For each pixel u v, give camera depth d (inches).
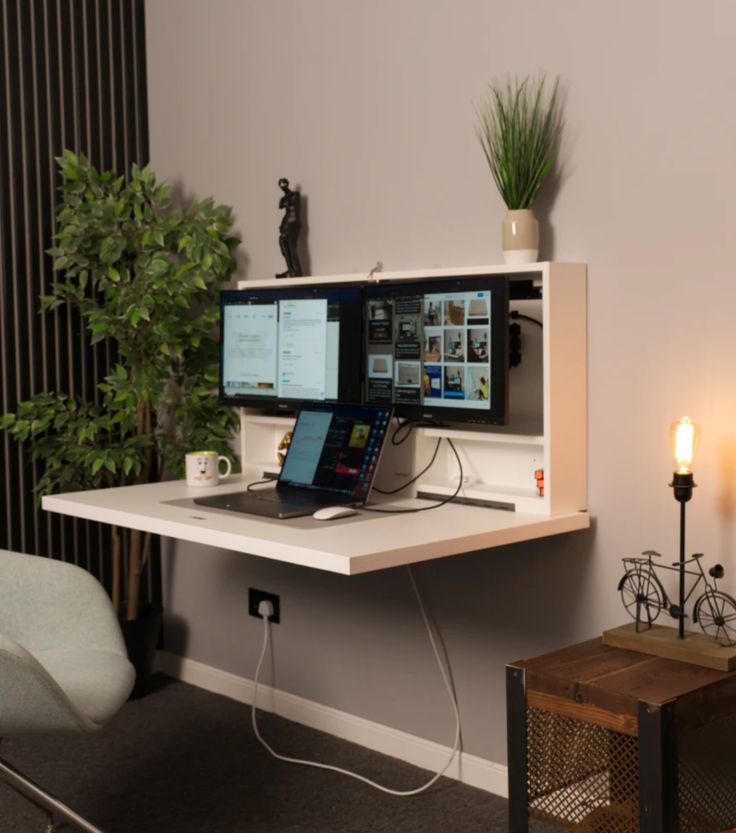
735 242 93.2
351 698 130.9
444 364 107.1
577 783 86.4
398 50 119.0
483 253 112.6
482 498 108.3
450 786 117.6
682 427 91.3
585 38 102.2
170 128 148.3
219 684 147.0
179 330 137.6
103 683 96.2
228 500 112.3
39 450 138.5
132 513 107.3
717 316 94.9
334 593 131.7
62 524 145.2
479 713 117.0
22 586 105.5
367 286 114.0
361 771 121.6
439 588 119.8
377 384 114.0
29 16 140.5
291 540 92.7
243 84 137.4
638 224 99.7
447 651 119.6
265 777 120.4
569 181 104.4
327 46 126.6
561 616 108.8
